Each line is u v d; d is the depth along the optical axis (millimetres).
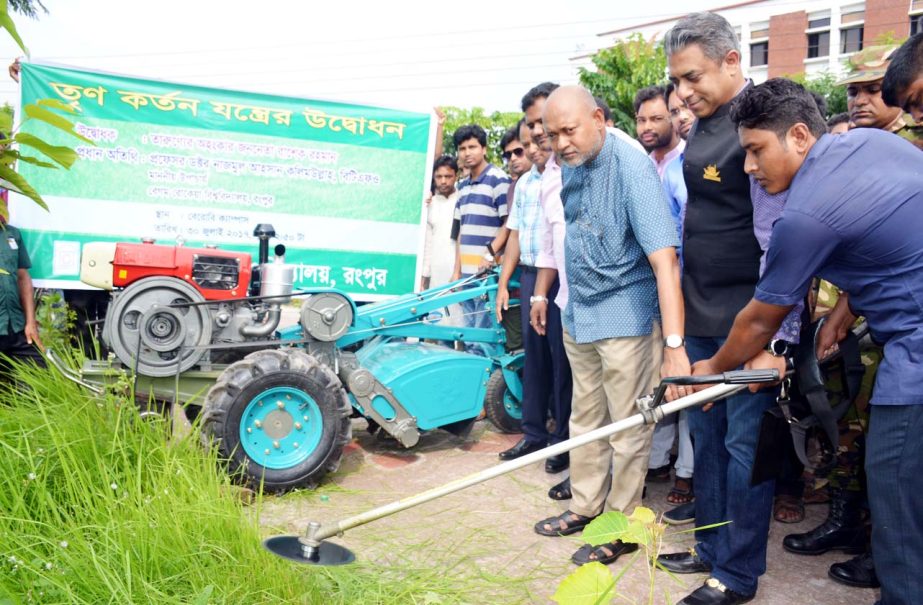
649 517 1959
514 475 4344
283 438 3955
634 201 3059
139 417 3553
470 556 3240
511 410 5141
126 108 5320
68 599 2363
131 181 5352
